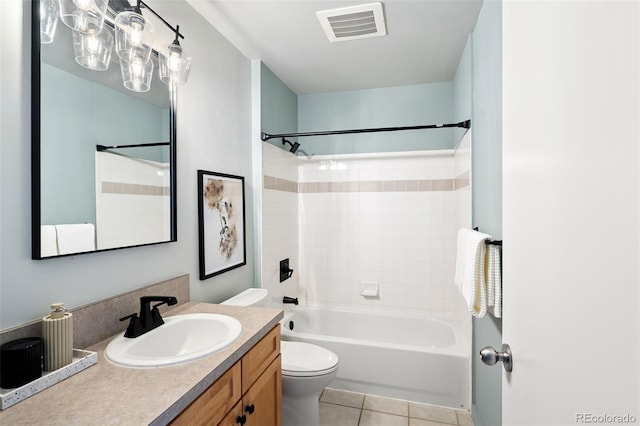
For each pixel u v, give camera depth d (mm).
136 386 867
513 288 793
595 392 470
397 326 2947
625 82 410
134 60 1221
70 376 916
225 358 1034
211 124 1945
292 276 3094
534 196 677
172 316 1401
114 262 1285
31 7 1001
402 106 3039
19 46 971
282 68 2635
